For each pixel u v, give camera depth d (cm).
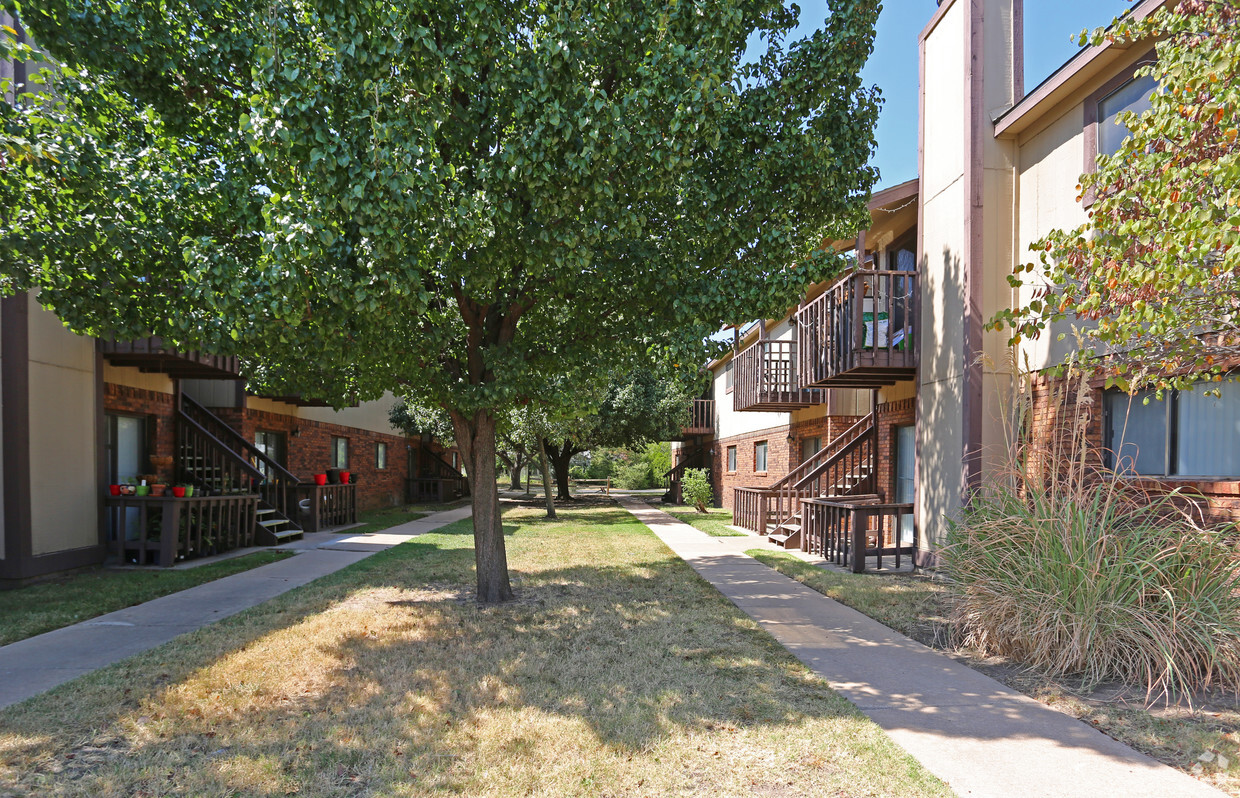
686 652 562
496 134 606
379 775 354
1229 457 614
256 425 1470
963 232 871
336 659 542
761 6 654
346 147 485
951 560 616
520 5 597
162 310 571
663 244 690
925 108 987
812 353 1170
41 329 872
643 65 558
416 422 2130
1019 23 870
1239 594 487
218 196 582
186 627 645
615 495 3441
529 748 383
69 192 536
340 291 498
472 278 605
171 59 573
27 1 529
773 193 678
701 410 2644
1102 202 443
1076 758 364
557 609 712
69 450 916
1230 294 428
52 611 698
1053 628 503
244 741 395
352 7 496
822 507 1071
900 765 356
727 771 354
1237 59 381
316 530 1424
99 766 363
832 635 618
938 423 931
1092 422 737
